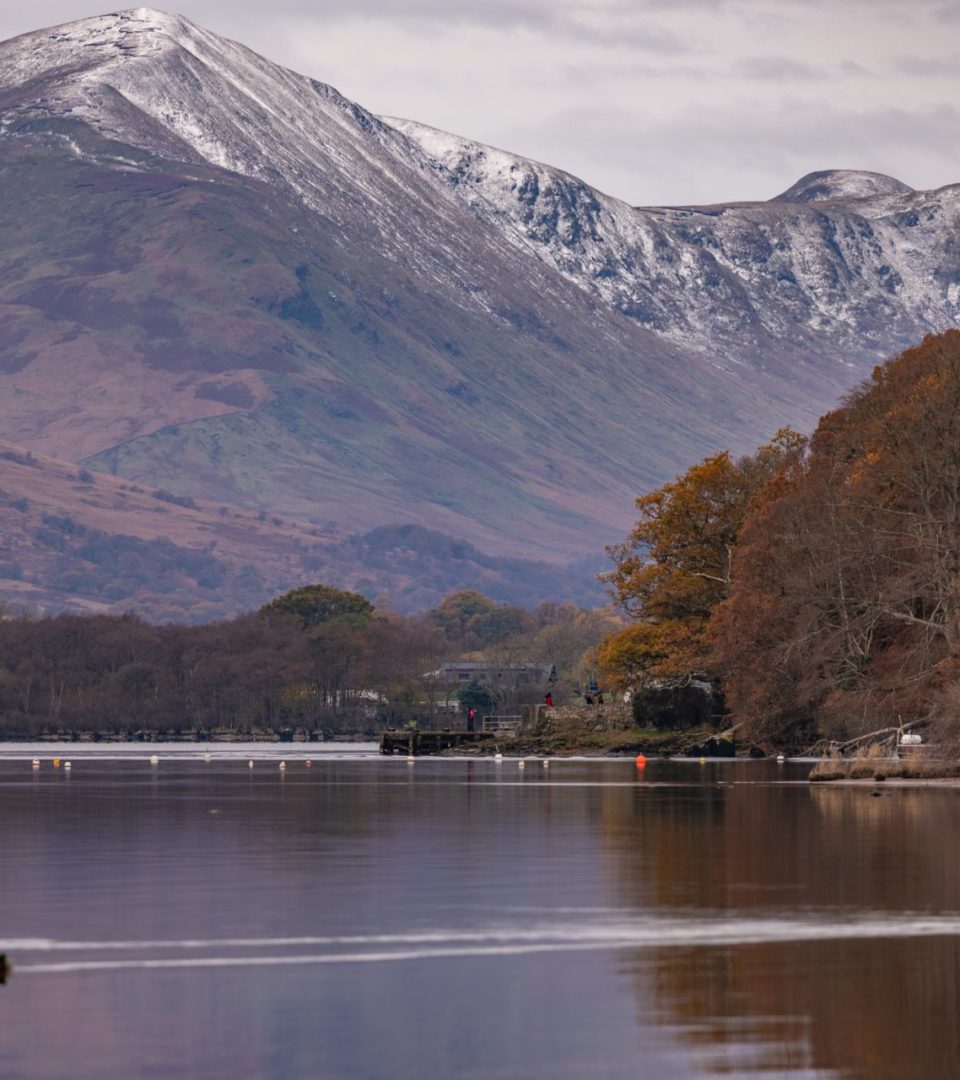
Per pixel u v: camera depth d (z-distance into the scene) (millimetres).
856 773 167750
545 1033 48812
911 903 70938
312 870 83750
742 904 70875
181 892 75500
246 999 53062
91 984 55312
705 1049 47062
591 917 67750
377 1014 51125
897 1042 47562
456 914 68812
